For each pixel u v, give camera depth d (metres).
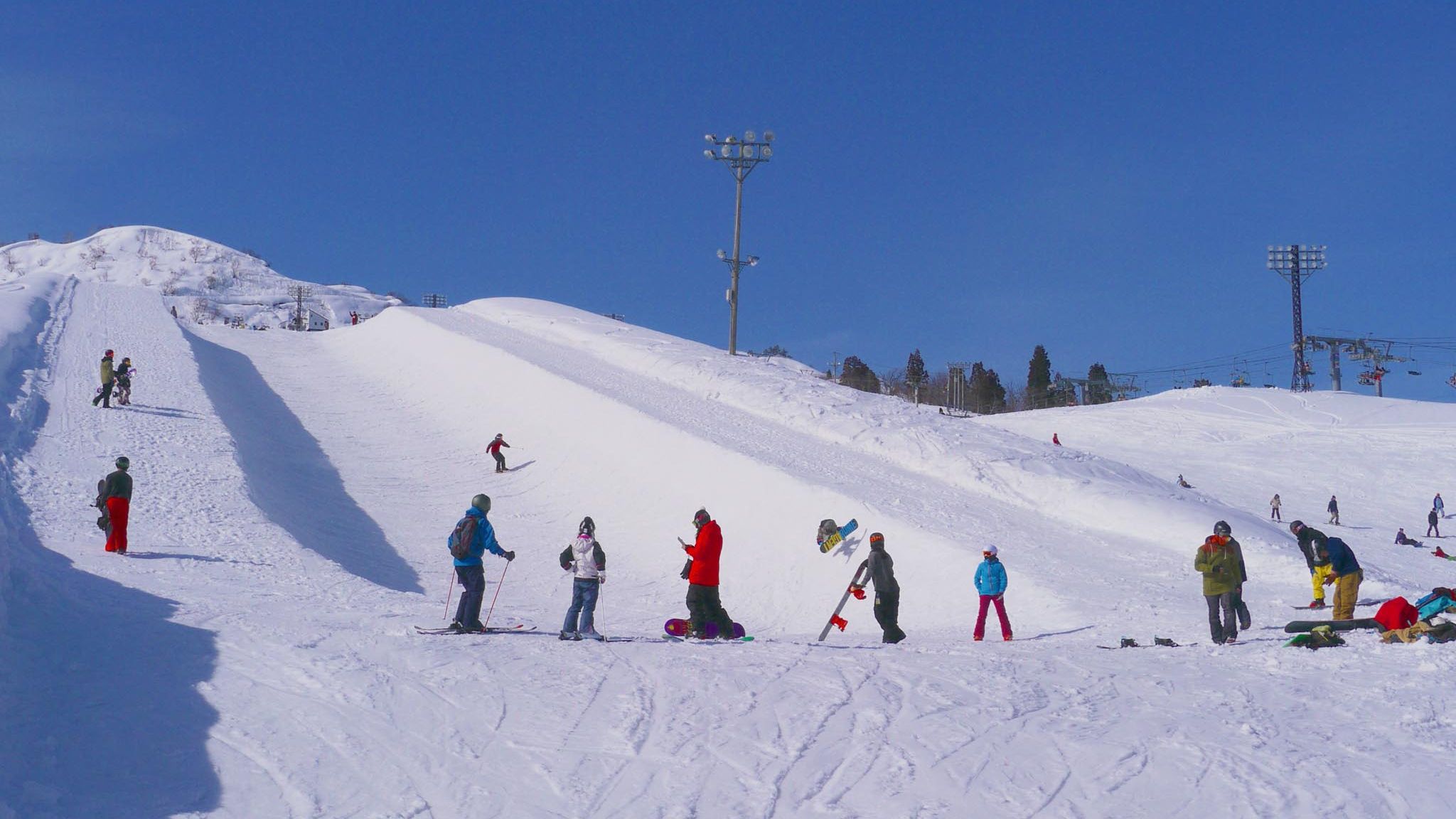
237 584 14.27
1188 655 11.46
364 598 14.42
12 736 7.36
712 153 46.97
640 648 11.01
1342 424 58.12
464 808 6.71
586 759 7.55
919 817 6.58
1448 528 38.34
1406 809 6.61
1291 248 87.62
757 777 7.24
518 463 29.97
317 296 191.00
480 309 62.06
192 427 27.03
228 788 6.89
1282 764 7.41
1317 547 14.11
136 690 8.57
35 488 18.89
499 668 9.73
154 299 52.62
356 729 8.00
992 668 10.45
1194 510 25.16
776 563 21.73
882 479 26.78
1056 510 26.33
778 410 35.44
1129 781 7.14
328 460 29.75
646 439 28.34
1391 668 10.23
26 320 37.09
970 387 105.06
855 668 10.29
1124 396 103.75
